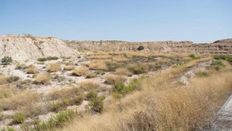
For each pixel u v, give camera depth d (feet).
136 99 41.32
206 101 26.99
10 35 236.84
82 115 36.68
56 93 58.85
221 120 23.40
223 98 35.22
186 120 20.39
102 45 499.10
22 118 40.70
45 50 239.30
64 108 47.26
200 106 24.17
